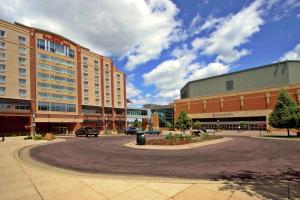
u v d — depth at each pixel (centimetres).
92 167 1088
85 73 6575
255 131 5709
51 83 5603
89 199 609
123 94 7988
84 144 2481
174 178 845
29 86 5116
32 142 2741
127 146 2164
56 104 5666
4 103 4669
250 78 6612
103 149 1911
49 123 5669
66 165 1153
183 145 2086
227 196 616
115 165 1130
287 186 708
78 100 6275
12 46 4906
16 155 1552
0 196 639
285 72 5953
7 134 4631
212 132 4816
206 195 626
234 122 6328
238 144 2300
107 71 7356
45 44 5569
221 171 961
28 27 5381
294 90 5212
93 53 6931
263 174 898
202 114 7094
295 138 3275
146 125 8788
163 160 1267
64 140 3262
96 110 6856
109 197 621
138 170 998
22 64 5041
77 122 6166
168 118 8919
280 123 3706
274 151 1667
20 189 702
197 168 1029
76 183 761
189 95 8131
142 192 658
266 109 5641
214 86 7412
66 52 6084
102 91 7088
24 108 5000
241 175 884
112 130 7231
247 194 632
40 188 709
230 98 6444
